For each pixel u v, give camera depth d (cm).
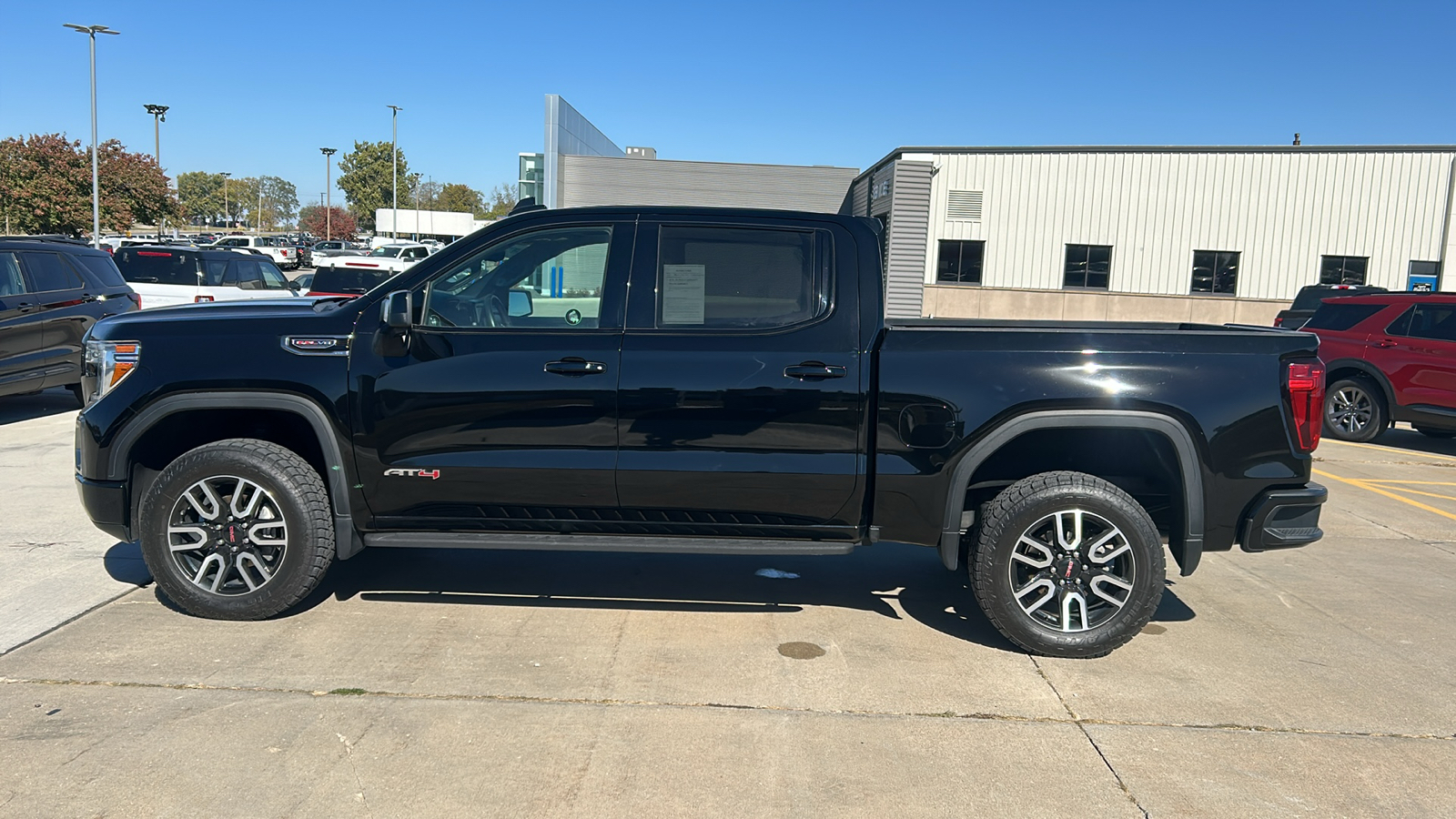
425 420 424
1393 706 386
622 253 435
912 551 604
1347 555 614
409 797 304
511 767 323
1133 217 2653
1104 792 317
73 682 377
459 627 448
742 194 3394
